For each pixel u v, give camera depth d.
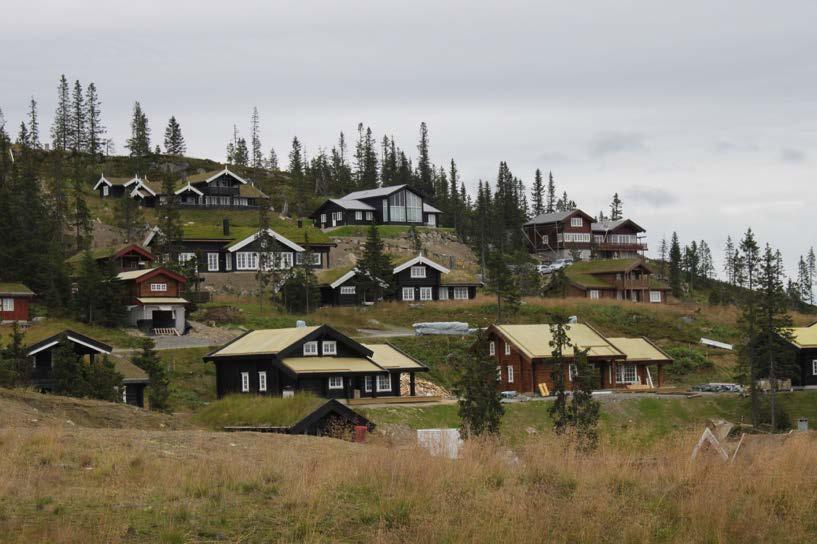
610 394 116.12
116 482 35.59
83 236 187.88
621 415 106.88
